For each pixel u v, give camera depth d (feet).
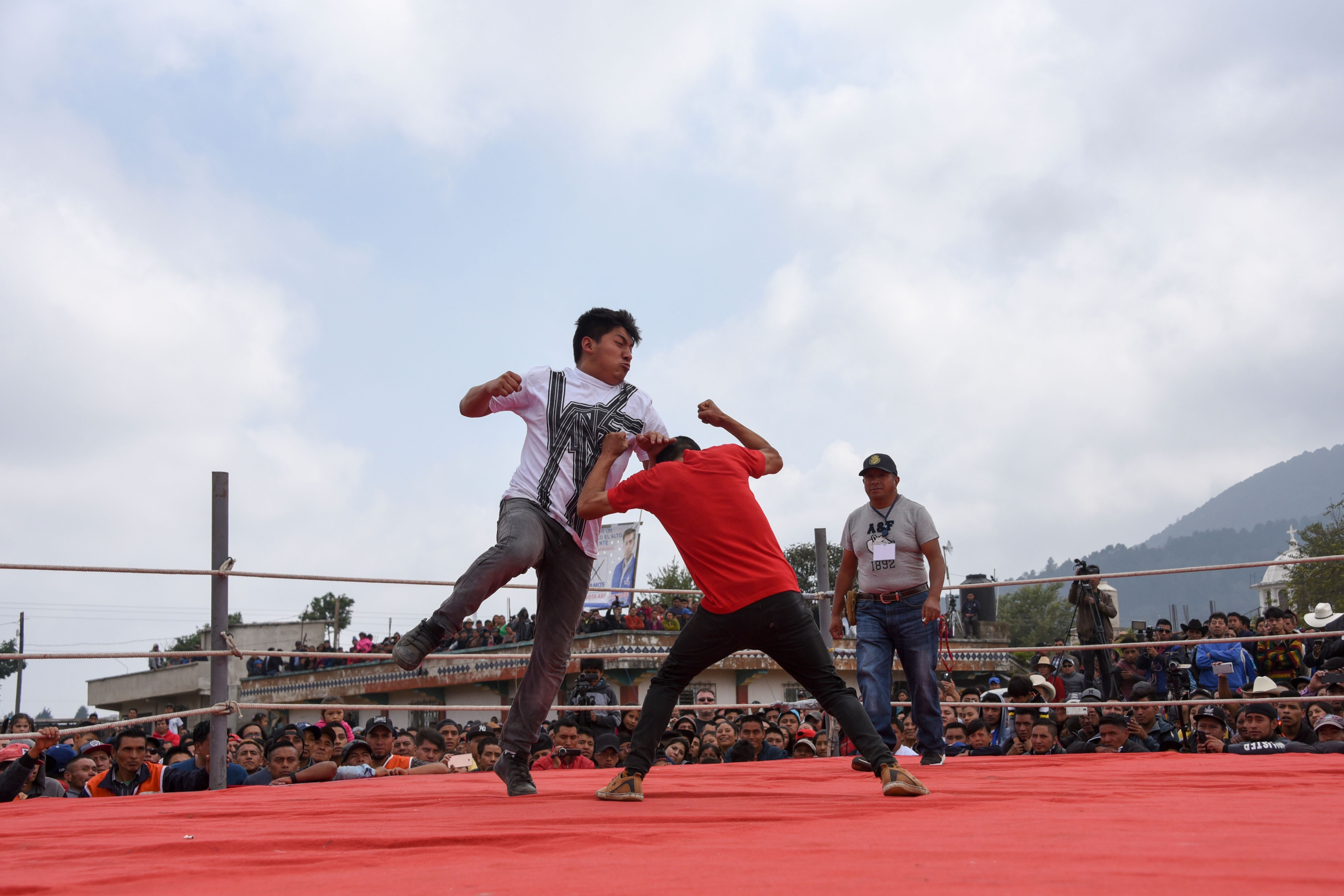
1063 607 214.48
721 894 5.44
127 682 146.41
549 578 13.70
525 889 5.83
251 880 6.66
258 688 115.65
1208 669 35.58
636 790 11.96
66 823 11.45
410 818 10.56
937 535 20.47
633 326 14.34
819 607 28.66
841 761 22.34
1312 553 131.13
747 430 14.20
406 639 12.19
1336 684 28.22
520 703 13.61
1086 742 28.48
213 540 19.75
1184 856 6.39
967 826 8.58
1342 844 6.88
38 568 18.22
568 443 13.58
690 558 12.54
